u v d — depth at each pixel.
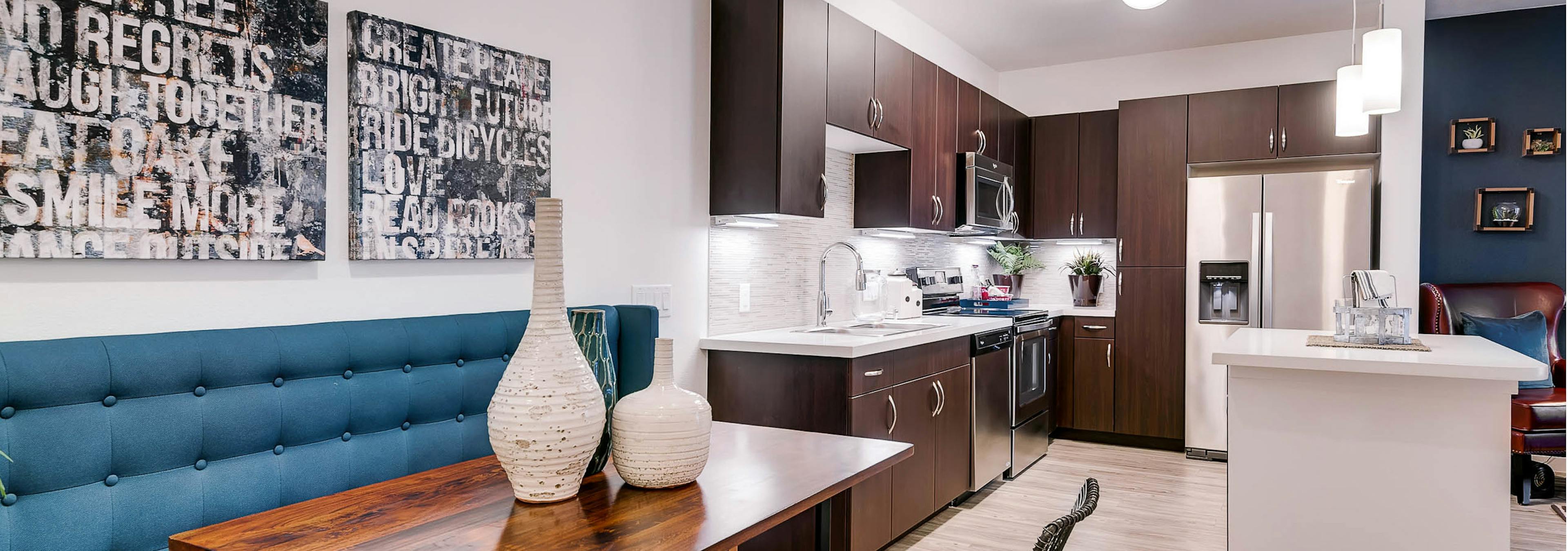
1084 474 4.37
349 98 1.94
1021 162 5.34
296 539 1.19
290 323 1.85
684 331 3.03
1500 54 4.86
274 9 1.79
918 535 3.33
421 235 2.08
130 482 1.49
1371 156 4.52
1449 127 4.96
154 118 1.60
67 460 1.41
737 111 3.07
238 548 1.14
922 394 3.34
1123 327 5.08
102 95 1.52
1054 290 5.79
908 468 3.21
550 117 2.44
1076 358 5.24
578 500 1.40
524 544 1.17
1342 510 2.41
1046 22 4.65
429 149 2.10
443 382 2.04
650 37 2.86
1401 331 2.69
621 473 1.46
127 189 1.56
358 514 1.32
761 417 3.02
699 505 1.37
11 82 1.42
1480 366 2.12
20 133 1.43
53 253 1.47
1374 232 4.53
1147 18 4.59
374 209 1.97
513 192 2.32
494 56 2.26
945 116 4.20
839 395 2.84
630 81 2.77
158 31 1.60
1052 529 0.96
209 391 1.61
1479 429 2.27
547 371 1.35
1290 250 4.59
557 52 2.49
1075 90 5.61
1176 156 4.94
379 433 1.91
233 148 1.72
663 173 2.92
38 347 1.40
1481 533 2.27
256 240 1.76
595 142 2.62
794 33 3.01
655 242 2.88
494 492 1.45
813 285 3.82
